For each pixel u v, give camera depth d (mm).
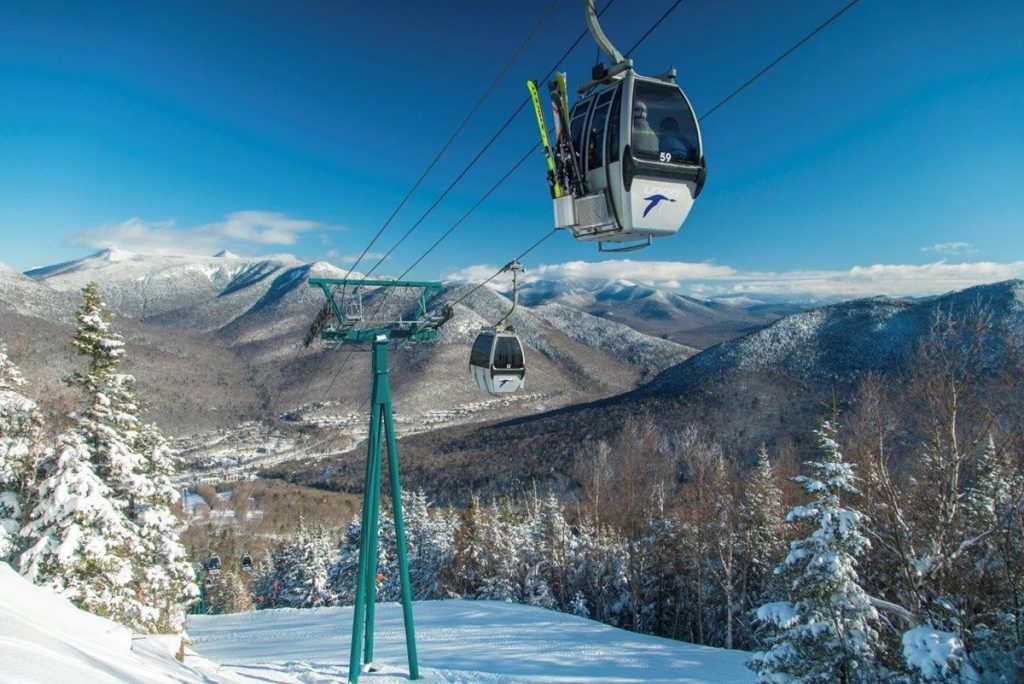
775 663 13977
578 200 7746
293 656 21266
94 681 5781
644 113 7172
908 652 11414
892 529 15562
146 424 24047
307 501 118062
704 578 35938
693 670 18484
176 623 24266
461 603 31891
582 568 40656
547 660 19266
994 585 15195
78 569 18109
